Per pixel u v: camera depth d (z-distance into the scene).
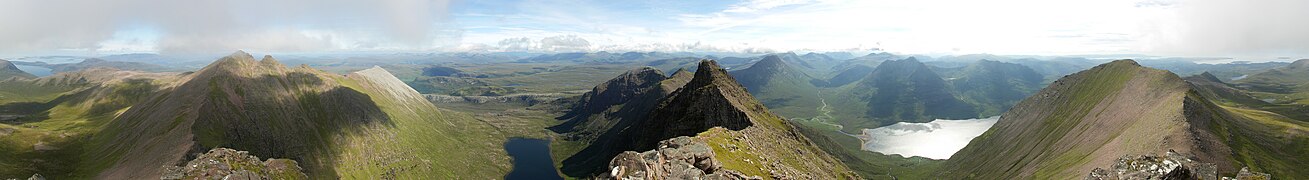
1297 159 152.38
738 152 117.12
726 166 97.25
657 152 75.44
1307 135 161.00
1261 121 184.00
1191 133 157.88
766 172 108.50
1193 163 87.44
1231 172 142.12
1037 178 196.62
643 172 65.75
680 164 76.62
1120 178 85.19
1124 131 194.25
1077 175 170.62
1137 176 83.12
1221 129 166.88
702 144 85.56
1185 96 186.12
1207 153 149.38
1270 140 163.50
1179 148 153.00
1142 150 165.25
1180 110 174.75
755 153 126.31
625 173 65.81
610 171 67.81
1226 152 150.62
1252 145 158.88
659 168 72.38
